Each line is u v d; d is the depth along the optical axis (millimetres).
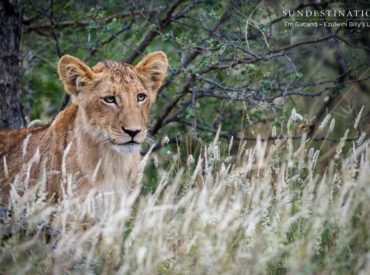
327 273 9164
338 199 9953
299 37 16828
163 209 9539
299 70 16031
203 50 14234
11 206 10344
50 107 17578
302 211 9773
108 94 11273
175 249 9625
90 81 11438
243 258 9203
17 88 14422
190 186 10336
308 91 16875
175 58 15945
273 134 11688
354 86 16312
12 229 9625
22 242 9789
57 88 17906
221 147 16922
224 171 10766
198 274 9047
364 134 11078
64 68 11539
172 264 9234
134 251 9180
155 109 17453
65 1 16359
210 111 17016
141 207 10180
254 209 10000
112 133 11172
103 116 11258
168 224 9664
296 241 9383
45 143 11828
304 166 11117
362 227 9922
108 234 9219
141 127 11258
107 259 9172
